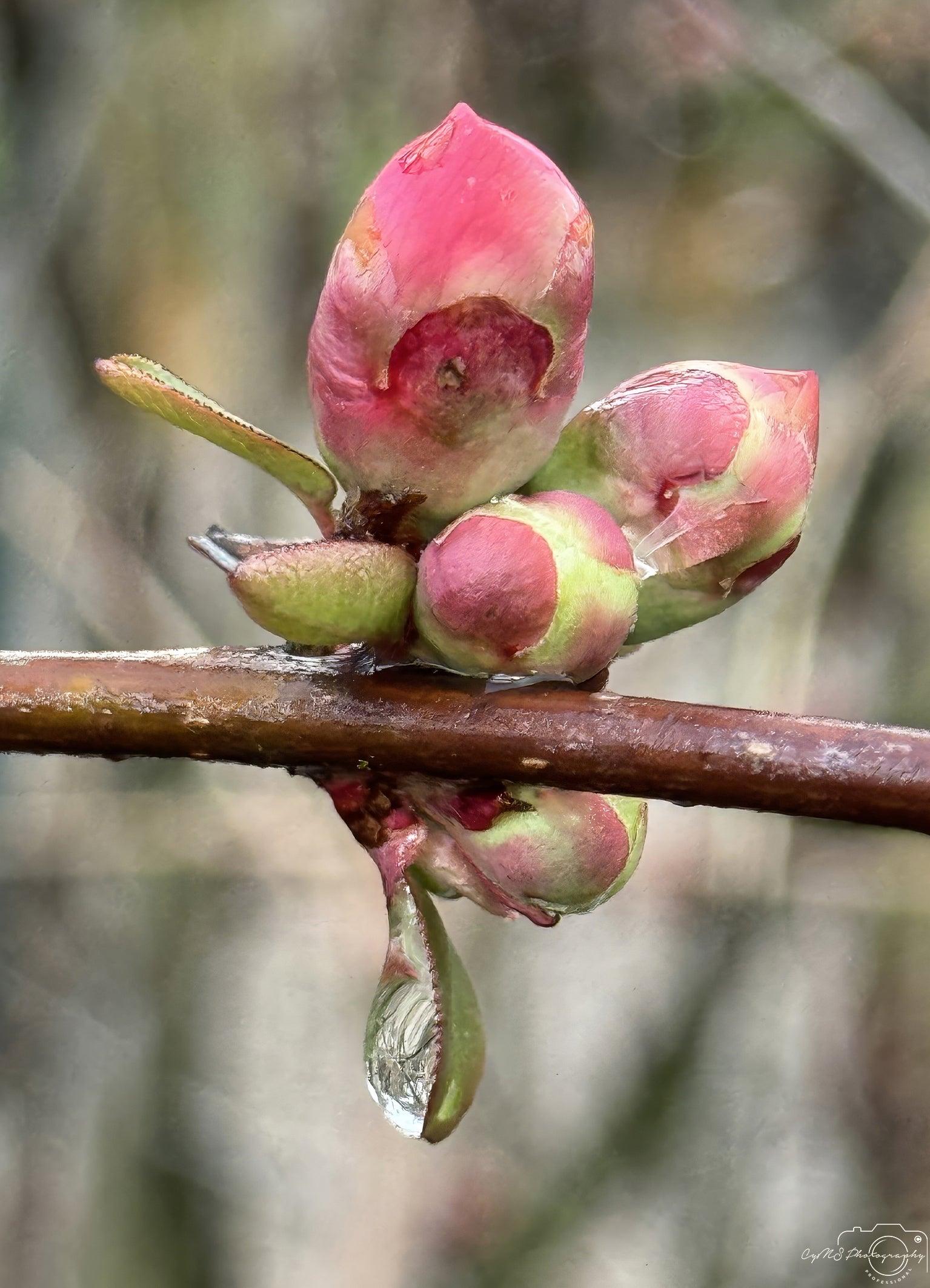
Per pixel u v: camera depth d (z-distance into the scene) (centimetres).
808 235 50
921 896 43
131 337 46
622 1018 44
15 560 43
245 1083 44
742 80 49
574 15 49
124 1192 43
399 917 20
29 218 45
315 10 48
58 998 45
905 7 48
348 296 20
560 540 20
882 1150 42
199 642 44
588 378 50
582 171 51
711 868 45
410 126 49
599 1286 41
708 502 20
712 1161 43
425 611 20
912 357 44
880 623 43
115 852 45
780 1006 44
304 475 20
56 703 20
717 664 43
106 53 46
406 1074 20
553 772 20
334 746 20
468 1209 43
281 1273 42
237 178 47
